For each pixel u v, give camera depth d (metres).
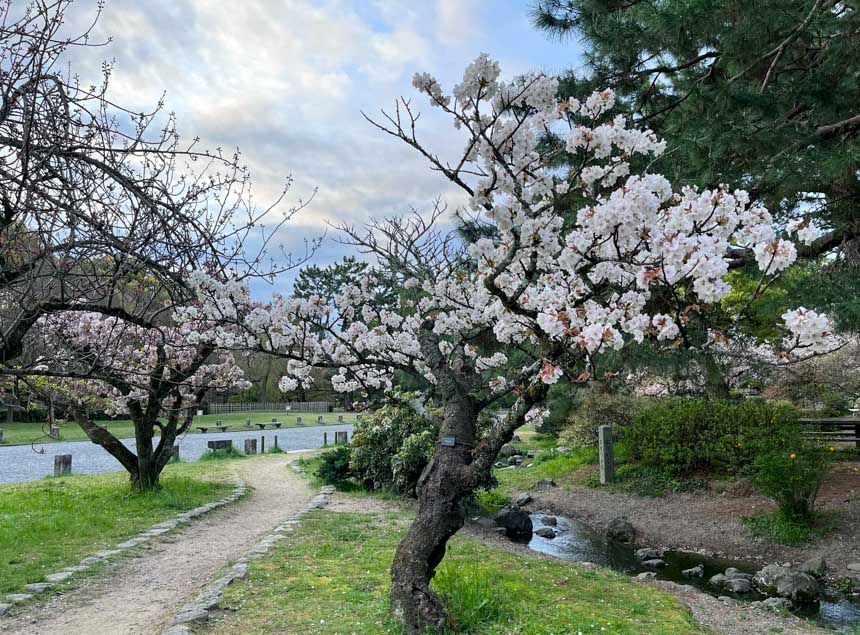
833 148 6.41
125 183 3.82
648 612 5.07
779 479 9.22
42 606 5.25
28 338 5.52
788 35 7.19
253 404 49.75
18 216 3.99
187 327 7.61
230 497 10.98
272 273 4.90
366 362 5.23
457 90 3.80
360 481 12.10
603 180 4.10
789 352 3.28
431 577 4.50
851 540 8.55
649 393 17.38
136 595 5.57
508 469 16.50
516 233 4.07
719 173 7.21
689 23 6.66
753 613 6.17
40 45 3.64
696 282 3.15
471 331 6.36
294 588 5.25
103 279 4.41
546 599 5.19
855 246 7.53
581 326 3.54
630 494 12.12
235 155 5.05
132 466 10.66
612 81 8.58
